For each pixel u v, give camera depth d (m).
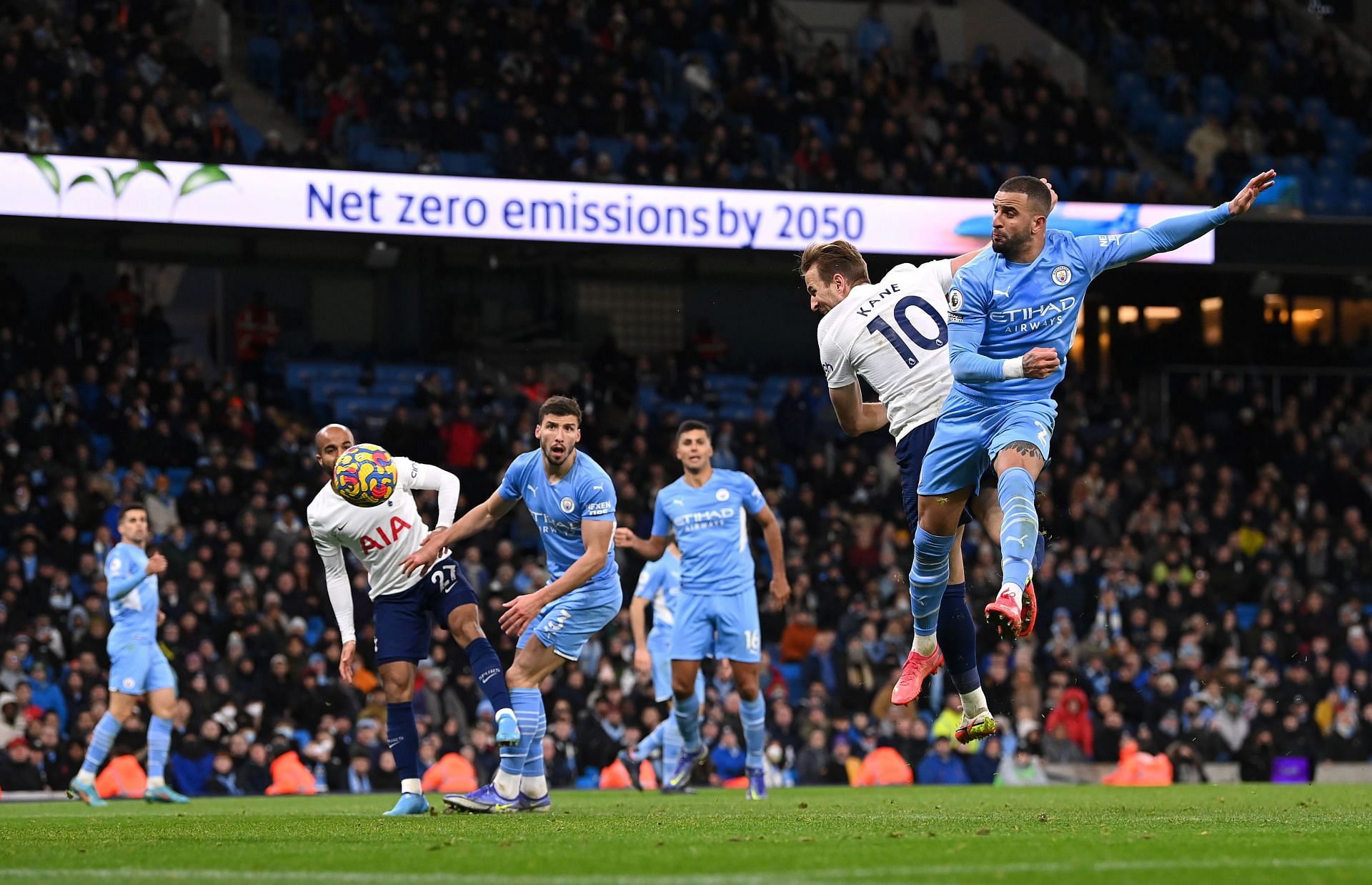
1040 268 15.02
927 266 16.44
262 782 34.91
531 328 57.69
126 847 12.67
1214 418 57.97
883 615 43.94
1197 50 67.19
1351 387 60.56
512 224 45.44
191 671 36.22
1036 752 40.22
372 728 36.16
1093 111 61.47
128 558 27.56
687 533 25.80
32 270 55.03
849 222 48.38
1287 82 66.25
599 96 55.94
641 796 27.98
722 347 59.06
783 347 62.69
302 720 37.12
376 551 18.34
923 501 15.50
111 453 46.59
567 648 19.08
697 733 27.72
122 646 27.70
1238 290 62.41
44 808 26.28
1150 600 45.91
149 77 49.72
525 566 42.28
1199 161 60.81
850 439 54.53
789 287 60.34
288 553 41.81
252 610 38.91
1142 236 15.15
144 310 56.41
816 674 41.78
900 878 9.27
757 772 26.03
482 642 18.45
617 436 52.09
